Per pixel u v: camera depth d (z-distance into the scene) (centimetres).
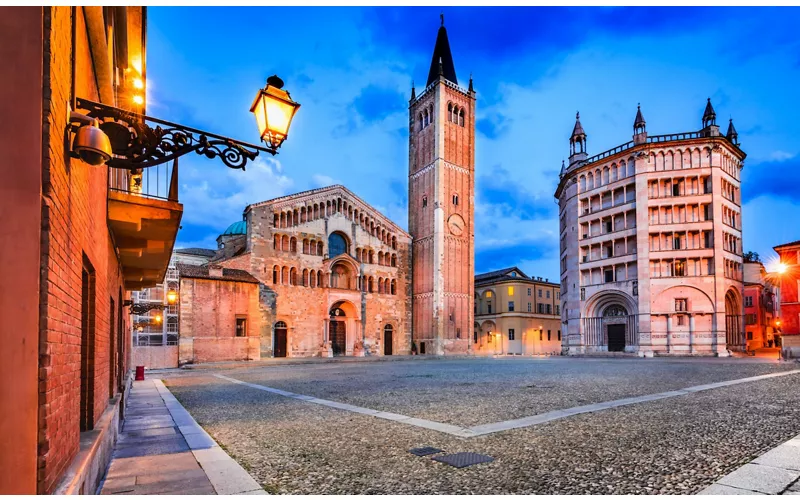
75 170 537
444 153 7394
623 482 714
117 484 727
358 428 1198
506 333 8700
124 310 2041
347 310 6550
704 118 5912
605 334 6203
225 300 5006
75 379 558
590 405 1501
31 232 376
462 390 2067
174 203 1168
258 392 2141
